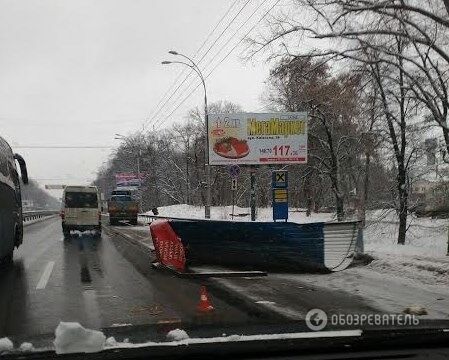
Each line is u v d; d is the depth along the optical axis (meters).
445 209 20.95
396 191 21.28
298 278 11.10
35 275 11.82
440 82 14.55
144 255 16.17
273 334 4.77
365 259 12.42
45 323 7.02
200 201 69.94
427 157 20.27
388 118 18.80
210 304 8.20
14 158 15.38
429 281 10.31
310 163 33.81
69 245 20.09
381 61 13.19
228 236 12.42
